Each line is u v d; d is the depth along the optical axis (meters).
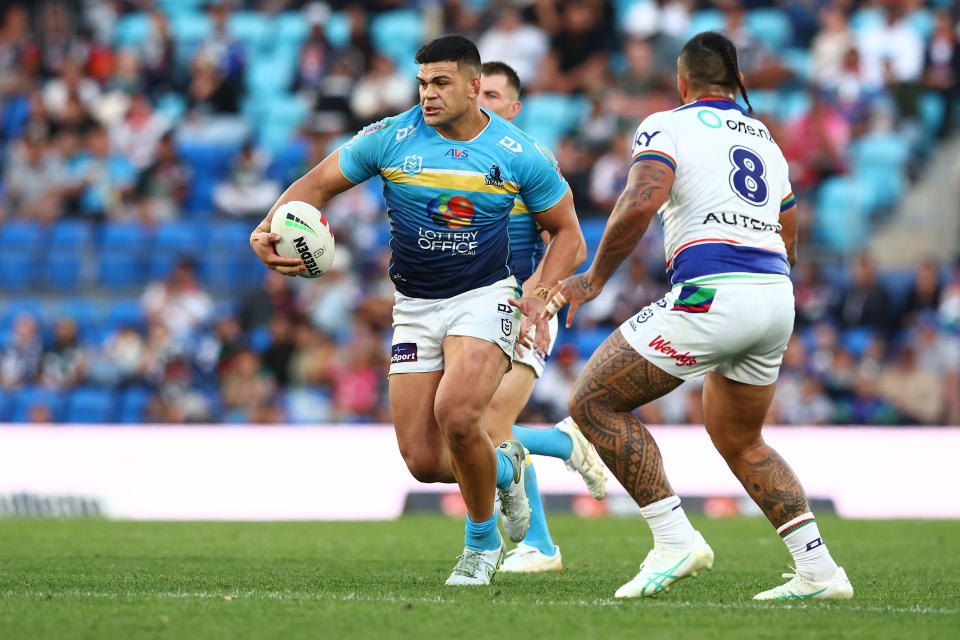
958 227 59.59
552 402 50.00
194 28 74.31
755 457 18.47
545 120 66.62
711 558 18.00
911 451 43.97
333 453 44.38
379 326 53.91
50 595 18.03
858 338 53.34
